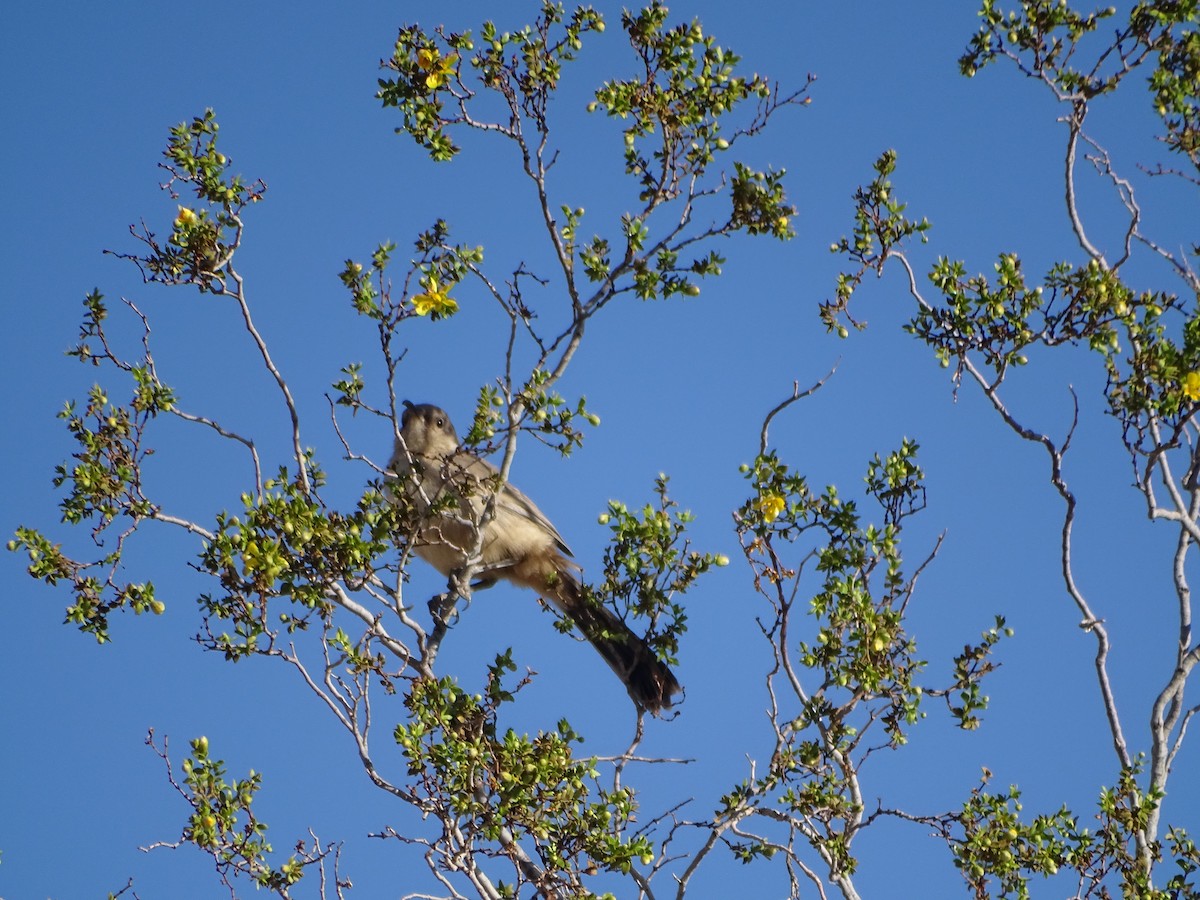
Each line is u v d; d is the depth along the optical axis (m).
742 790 10.95
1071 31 12.98
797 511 11.51
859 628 10.98
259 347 11.05
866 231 12.00
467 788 10.12
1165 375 11.41
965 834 10.81
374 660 10.62
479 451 10.94
